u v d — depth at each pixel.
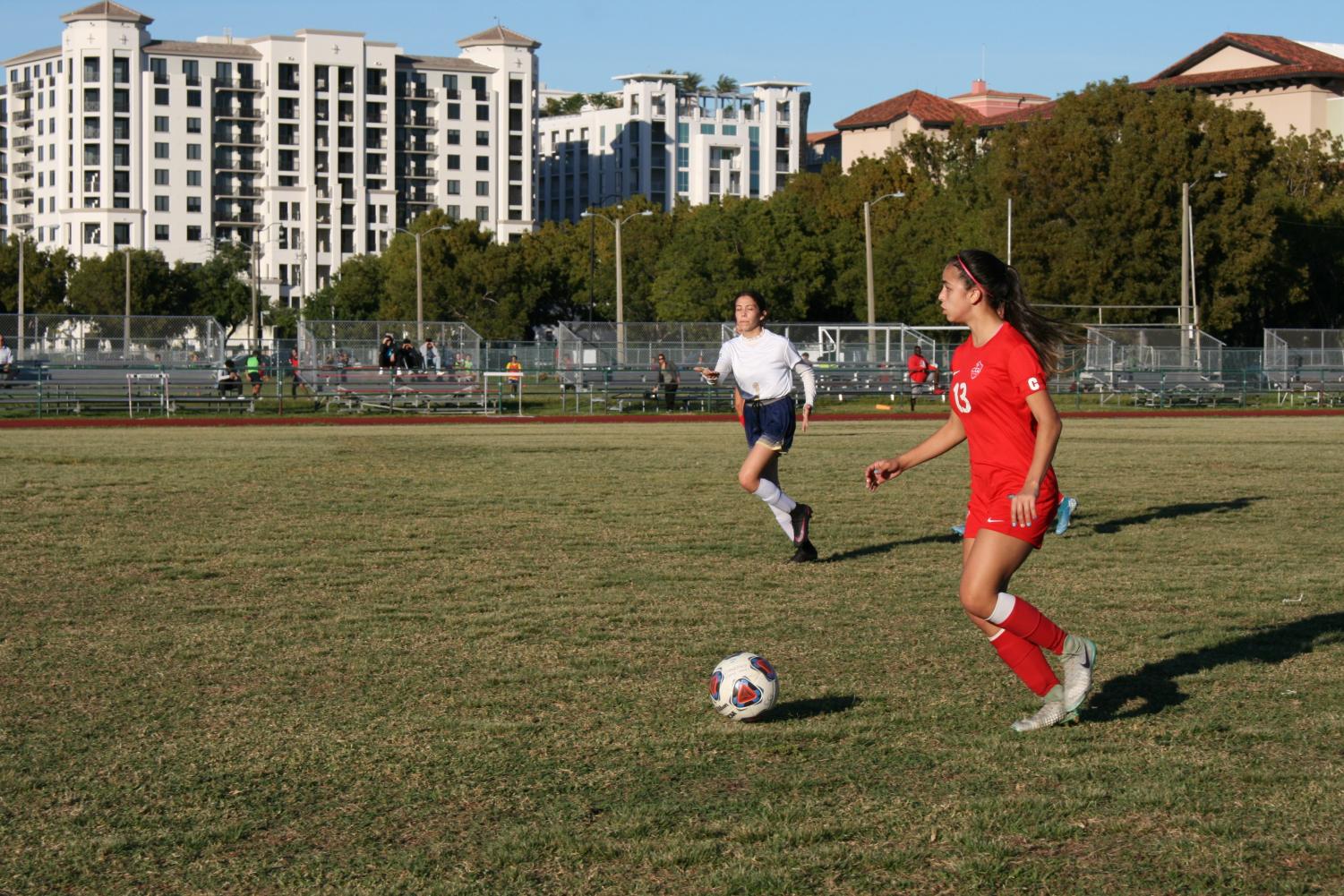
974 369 5.56
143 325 39.28
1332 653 7.19
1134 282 61.09
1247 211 61.12
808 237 76.38
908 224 76.44
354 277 98.12
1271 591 9.11
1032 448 5.51
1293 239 66.50
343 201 134.88
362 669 6.81
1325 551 10.95
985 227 64.50
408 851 4.39
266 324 107.06
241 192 133.75
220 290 104.56
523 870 4.25
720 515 13.13
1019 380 5.41
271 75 132.50
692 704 6.16
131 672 6.73
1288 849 4.42
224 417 34.44
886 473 6.17
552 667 6.85
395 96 137.62
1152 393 43.62
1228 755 5.40
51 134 135.50
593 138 180.88
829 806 4.80
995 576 5.57
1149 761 5.31
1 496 14.57
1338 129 91.00
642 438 26.06
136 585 9.17
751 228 75.94
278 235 133.50
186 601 8.63
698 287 76.38
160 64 130.12
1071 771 5.18
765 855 4.36
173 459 19.73
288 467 18.42
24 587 9.09
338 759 5.33
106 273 97.31
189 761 5.31
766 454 10.25
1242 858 4.34
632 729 5.75
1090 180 61.84
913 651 7.21
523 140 143.75
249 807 4.80
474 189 142.00
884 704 6.13
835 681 6.56
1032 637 5.64
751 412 10.43
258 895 4.07
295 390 40.72
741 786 5.02
